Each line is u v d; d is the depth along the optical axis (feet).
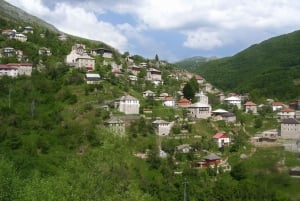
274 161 636.48
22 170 468.75
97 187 371.56
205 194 516.32
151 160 574.15
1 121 629.92
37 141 575.79
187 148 643.45
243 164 613.52
